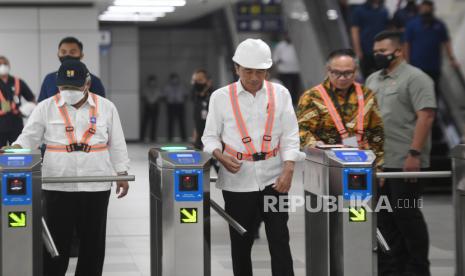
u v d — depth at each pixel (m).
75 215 8.10
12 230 7.01
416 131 9.30
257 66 7.34
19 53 18.80
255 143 7.62
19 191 6.99
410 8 18.84
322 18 21.36
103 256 8.24
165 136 35.12
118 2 22.05
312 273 8.02
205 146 7.64
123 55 32.53
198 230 7.15
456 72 18.09
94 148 7.93
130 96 32.66
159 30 35.09
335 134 8.45
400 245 9.70
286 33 24.78
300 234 12.55
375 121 8.57
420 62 16.80
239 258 7.77
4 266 7.01
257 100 7.62
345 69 8.30
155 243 7.54
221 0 23.41
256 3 26.98
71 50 9.60
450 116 17.92
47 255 8.11
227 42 29.09
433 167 17.25
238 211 7.66
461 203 7.88
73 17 18.86
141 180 19.39
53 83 9.48
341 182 7.29
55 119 7.91
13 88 14.52
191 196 7.12
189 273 7.17
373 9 17.75
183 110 33.88
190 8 25.47
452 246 11.75
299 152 7.64
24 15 18.73
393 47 9.41
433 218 14.18
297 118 8.53
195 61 35.31
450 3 22.19
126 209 15.11
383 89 9.59
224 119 7.65
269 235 7.66
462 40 21.55
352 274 7.36
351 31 18.19
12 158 7.04
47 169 7.91
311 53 21.72
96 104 8.02
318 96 8.48
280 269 7.55
